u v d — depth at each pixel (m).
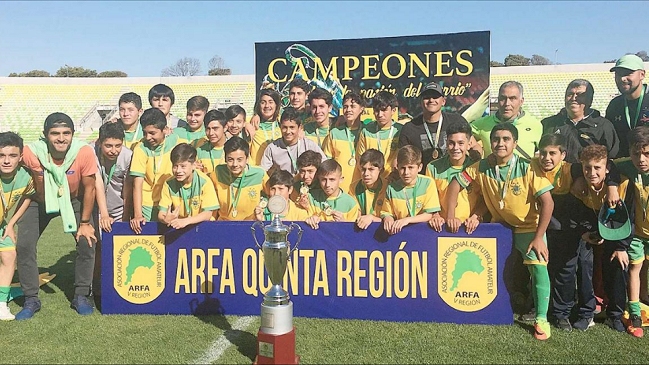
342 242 4.66
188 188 4.90
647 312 4.47
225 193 5.21
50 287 6.03
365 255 4.63
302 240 4.71
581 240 4.38
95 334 4.33
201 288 4.81
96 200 5.26
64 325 4.57
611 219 4.23
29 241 4.91
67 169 4.83
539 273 4.29
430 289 4.55
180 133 6.27
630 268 4.38
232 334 4.30
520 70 31.12
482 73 8.04
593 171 4.17
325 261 4.69
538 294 4.29
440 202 5.01
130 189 5.54
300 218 5.07
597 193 4.30
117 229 4.88
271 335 3.59
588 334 4.25
